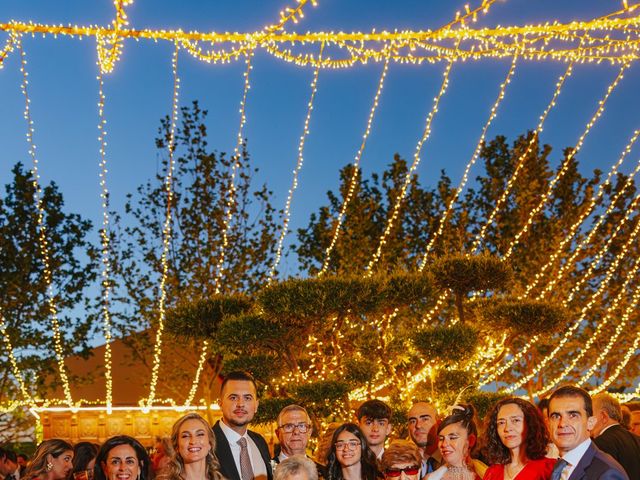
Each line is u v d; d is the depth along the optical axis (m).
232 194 24.59
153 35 9.82
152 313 23.77
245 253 24.33
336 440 6.43
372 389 14.36
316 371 13.91
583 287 24.98
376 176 27.02
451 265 13.45
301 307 11.80
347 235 25.00
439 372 12.70
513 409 5.59
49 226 24.39
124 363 24.34
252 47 10.46
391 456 6.26
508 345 13.98
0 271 23.77
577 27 9.70
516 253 25.25
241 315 12.54
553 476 5.19
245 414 6.52
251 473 6.52
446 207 26.59
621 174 26.05
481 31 9.77
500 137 26.67
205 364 23.28
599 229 25.61
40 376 23.28
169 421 21.84
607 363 24.27
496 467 5.67
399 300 12.50
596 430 6.85
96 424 21.62
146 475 6.07
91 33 9.81
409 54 11.84
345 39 9.89
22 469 12.30
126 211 24.70
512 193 26.28
